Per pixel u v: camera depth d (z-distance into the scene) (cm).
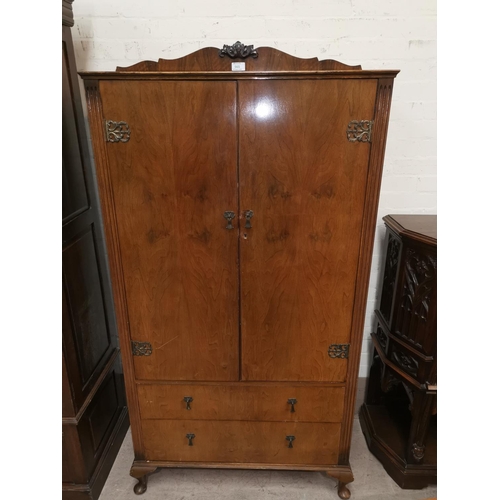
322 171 125
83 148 161
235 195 128
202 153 124
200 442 161
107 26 164
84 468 154
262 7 160
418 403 155
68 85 149
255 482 171
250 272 137
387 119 119
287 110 119
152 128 122
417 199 184
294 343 145
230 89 118
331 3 159
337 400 152
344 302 140
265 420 156
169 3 161
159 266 137
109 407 184
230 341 145
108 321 184
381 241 190
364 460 182
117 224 133
